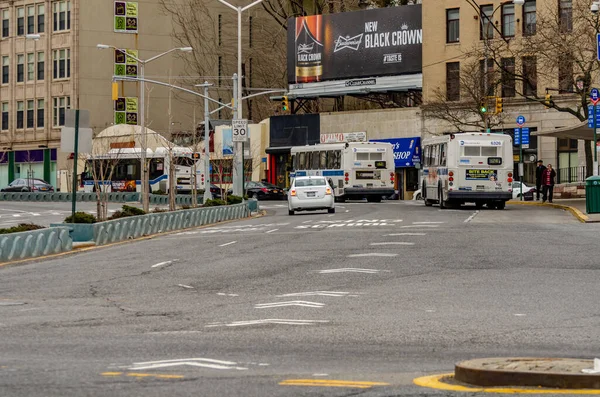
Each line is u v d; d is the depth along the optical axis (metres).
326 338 17.33
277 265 30.88
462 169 63.94
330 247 36.50
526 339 16.91
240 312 21.08
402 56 104.19
